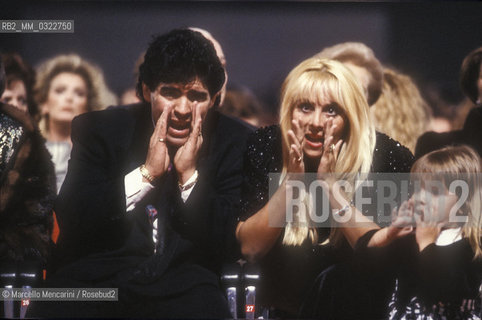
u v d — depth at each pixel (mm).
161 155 10156
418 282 10820
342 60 15742
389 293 10656
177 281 10070
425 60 16391
